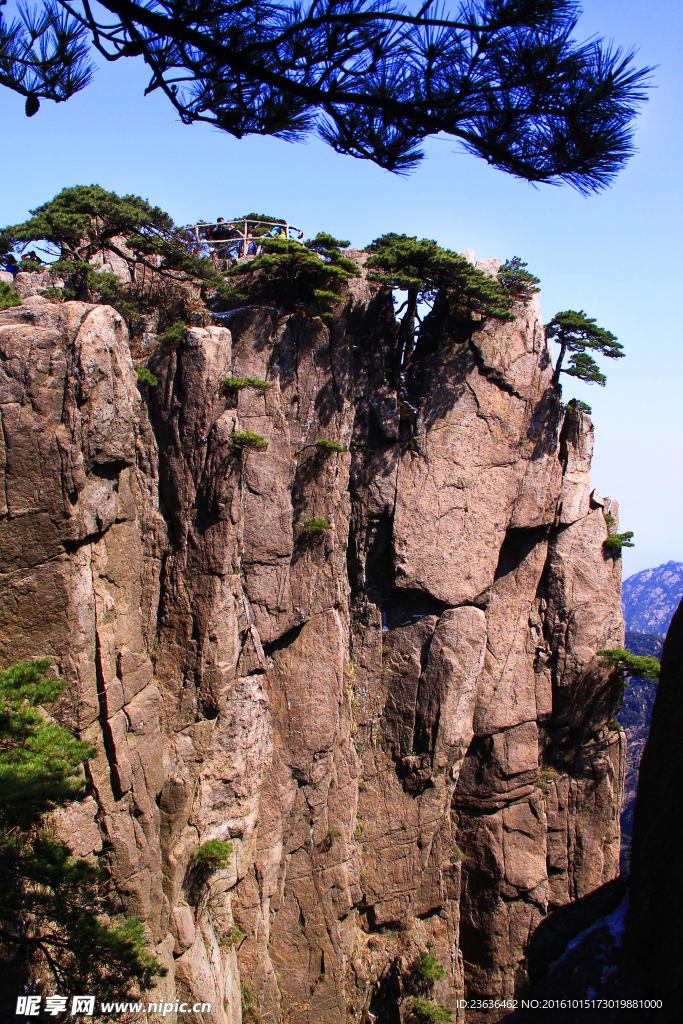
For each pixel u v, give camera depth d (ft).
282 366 140.36
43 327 86.84
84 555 88.02
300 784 140.15
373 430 150.61
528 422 157.89
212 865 110.01
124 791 89.97
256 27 36.24
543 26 30.99
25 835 60.13
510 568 163.63
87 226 125.80
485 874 158.71
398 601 154.30
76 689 85.66
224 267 151.74
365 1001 144.36
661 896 104.47
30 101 42.91
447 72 32.68
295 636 142.51
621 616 169.07
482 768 160.66
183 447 115.65
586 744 167.73
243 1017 121.70
